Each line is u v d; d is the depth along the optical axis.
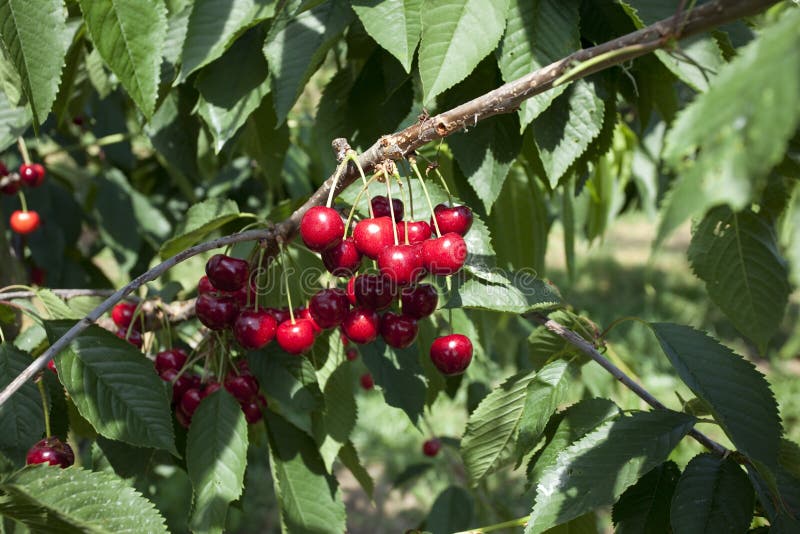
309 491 0.89
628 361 1.03
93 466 0.87
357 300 0.82
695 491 0.76
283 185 1.44
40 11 0.77
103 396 0.79
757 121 0.49
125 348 0.80
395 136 0.78
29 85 0.78
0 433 0.80
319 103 0.96
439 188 0.86
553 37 0.81
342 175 0.80
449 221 0.82
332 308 0.81
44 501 0.73
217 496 0.82
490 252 0.84
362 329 0.82
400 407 0.91
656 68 0.87
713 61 0.79
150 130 1.00
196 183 1.49
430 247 0.78
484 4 0.79
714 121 0.52
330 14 0.85
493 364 1.40
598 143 0.90
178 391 0.88
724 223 0.87
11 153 1.30
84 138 1.68
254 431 1.00
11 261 1.11
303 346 0.84
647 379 3.32
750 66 0.52
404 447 3.01
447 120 0.76
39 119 0.78
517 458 0.83
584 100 0.85
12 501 0.74
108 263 2.78
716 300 0.89
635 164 1.29
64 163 1.60
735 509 0.75
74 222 1.41
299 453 0.90
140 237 1.45
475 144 0.86
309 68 0.84
